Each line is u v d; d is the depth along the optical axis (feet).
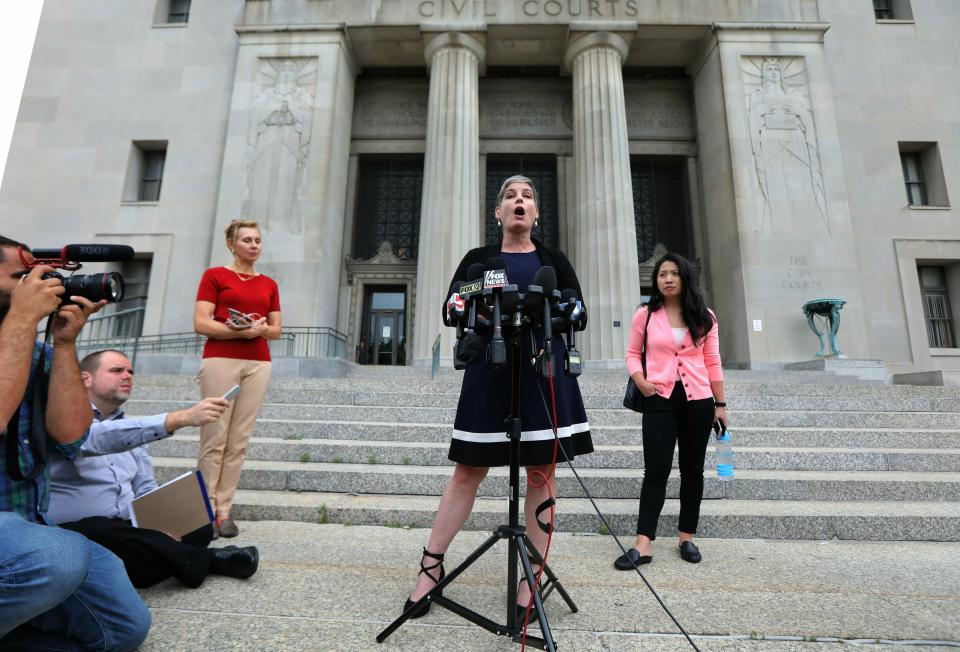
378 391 23.75
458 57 47.70
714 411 10.16
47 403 5.86
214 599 7.52
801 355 42.45
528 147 55.21
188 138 51.11
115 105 52.16
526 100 56.29
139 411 20.74
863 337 42.47
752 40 48.34
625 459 15.57
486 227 55.16
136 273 50.19
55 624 5.62
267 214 45.91
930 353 45.52
